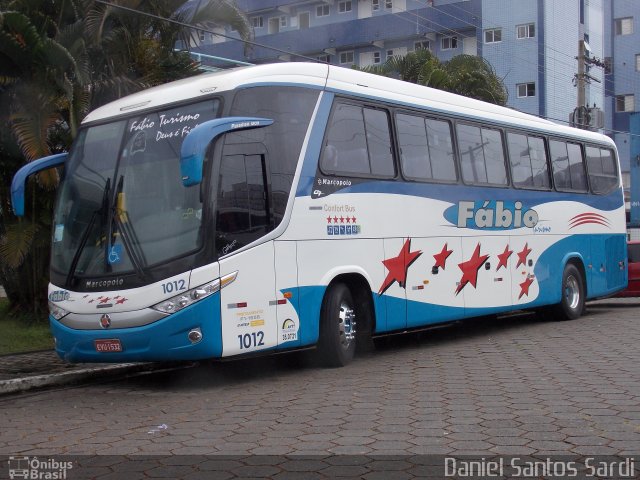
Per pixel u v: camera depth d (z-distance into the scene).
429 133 12.14
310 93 10.06
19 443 6.75
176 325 8.49
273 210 9.34
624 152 48.12
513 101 42.38
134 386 9.79
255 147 9.25
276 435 6.65
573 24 44.19
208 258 8.60
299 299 9.58
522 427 6.70
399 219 11.27
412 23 44.69
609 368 9.55
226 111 8.99
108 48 14.73
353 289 10.72
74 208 9.60
